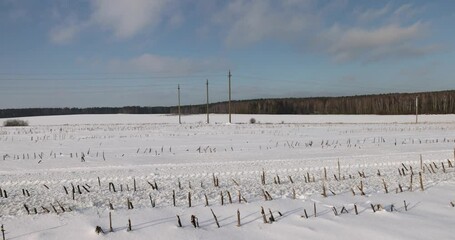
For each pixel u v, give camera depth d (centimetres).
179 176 1380
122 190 1147
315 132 3419
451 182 1098
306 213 810
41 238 690
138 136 3131
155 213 825
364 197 947
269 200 927
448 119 6109
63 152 2128
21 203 974
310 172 1429
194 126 4341
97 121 6844
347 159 1723
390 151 2008
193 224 746
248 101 11388
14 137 3108
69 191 1148
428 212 816
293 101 10606
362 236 686
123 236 697
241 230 728
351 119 6506
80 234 707
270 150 2112
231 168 1532
